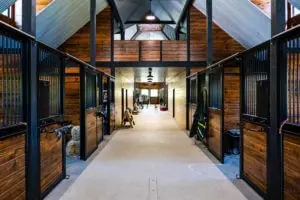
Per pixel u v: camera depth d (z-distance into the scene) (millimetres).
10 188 2664
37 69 3266
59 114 4125
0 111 2910
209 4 7469
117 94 11344
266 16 6488
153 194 3672
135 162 5418
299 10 5406
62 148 4270
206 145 6867
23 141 2947
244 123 4195
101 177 4418
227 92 7695
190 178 4371
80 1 7836
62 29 8984
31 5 3105
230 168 4965
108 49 10539
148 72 12625
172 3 11414
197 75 8031
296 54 3098
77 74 8516
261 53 3574
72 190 3816
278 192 3072
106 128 9086
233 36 10281
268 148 3328
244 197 3572
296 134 2674
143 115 17750
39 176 3342
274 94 3139
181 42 10703
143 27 17484
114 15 11102
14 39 2838
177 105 13531
